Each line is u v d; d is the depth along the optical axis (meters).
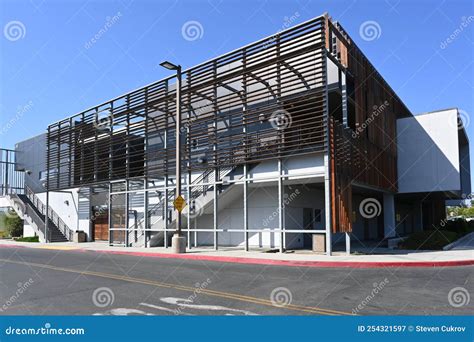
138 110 25.02
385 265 12.99
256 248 20.17
